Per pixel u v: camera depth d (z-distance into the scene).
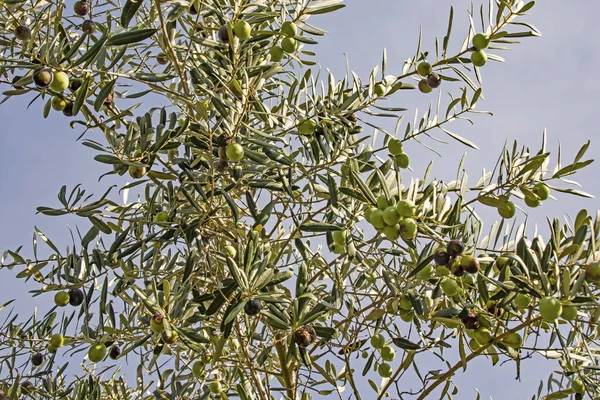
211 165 3.18
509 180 3.15
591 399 3.34
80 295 3.52
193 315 3.05
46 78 2.75
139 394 4.37
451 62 3.43
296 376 3.93
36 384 4.25
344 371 4.35
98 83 3.63
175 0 3.11
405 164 3.40
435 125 3.44
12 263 3.58
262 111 3.37
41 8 3.89
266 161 3.21
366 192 2.70
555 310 2.38
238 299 2.69
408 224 2.56
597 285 2.62
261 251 3.07
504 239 3.27
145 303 2.84
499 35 3.26
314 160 3.48
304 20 3.23
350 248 3.05
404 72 3.59
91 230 3.40
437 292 3.19
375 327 3.78
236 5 3.17
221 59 3.43
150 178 3.44
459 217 2.81
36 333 4.04
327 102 3.44
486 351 3.60
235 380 4.30
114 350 3.90
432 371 3.52
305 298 2.89
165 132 3.05
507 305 3.08
